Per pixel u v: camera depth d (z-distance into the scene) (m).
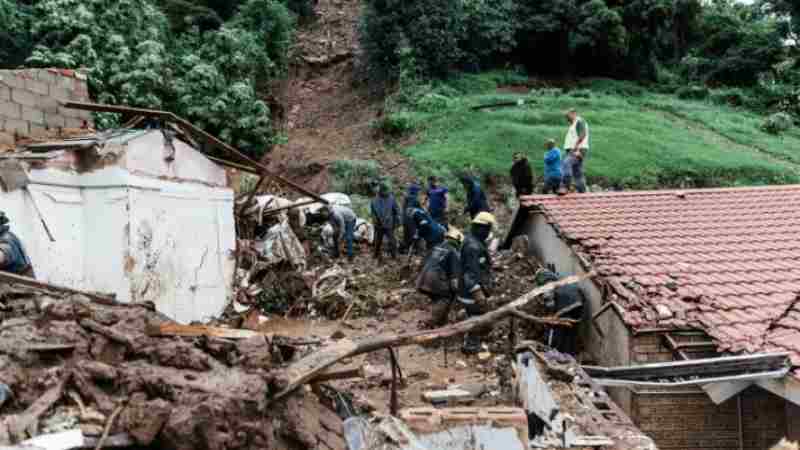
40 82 9.88
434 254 9.70
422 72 29.53
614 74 34.91
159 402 3.89
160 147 9.55
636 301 8.10
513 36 32.88
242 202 13.48
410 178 21.09
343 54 33.19
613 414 5.58
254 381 4.22
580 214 11.33
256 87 27.61
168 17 27.14
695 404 7.61
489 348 9.30
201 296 10.30
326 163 22.58
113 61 19.22
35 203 8.12
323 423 4.79
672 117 29.84
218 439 3.75
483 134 23.97
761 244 10.07
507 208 19.77
